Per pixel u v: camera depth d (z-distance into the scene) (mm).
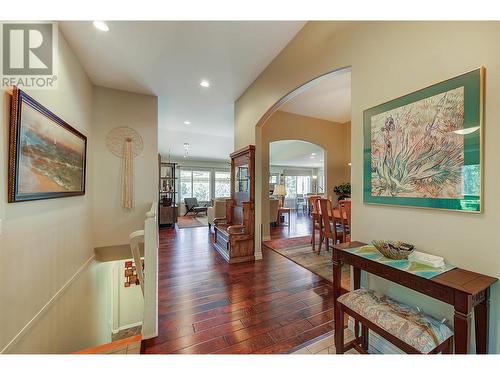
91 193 3469
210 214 6355
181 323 1923
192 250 4168
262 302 2271
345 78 3443
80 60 2898
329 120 5699
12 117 1542
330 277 2881
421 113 1351
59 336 2223
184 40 2535
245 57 2912
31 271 1746
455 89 1197
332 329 1849
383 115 1583
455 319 1006
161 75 3332
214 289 2557
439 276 1104
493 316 1078
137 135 3922
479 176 1110
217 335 1770
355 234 1849
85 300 3049
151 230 1857
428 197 1323
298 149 8383
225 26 2338
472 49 1141
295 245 4520
